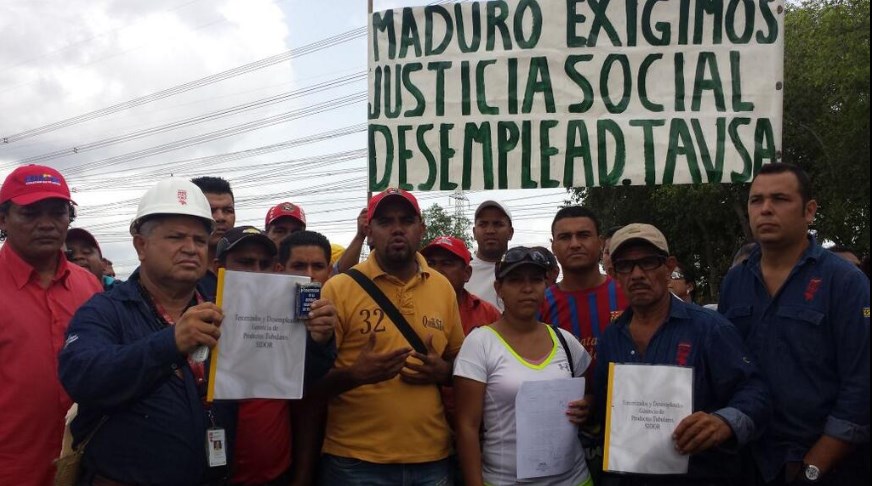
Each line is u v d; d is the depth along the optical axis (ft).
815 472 9.87
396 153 13.80
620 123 13.28
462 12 13.69
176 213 9.25
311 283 9.37
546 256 11.75
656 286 10.93
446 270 14.85
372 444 11.37
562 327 14.30
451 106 13.66
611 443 10.33
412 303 12.00
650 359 10.87
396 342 11.70
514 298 11.54
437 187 13.66
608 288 14.47
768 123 13.01
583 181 13.33
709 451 10.36
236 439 11.09
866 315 9.86
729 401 10.50
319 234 14.23
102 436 8.99
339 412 11.74
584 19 13.42
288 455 11.89
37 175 11.80
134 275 9.98
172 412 9.05
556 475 11.14
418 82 13.78
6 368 11.15
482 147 13.57
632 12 13.32
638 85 13.28
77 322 9.09
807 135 62.85
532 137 13.44
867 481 10.20
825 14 58.80
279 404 11.62
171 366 8.40
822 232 61.98
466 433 11.29
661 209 67.97
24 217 11.59
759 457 10.60
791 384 10.34
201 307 8.51
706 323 10.71
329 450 11.73
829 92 60.64
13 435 10.97
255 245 12.14
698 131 13.12
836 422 9.84
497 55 13.60
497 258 17.76
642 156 13.20
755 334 10.81
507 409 11.24
